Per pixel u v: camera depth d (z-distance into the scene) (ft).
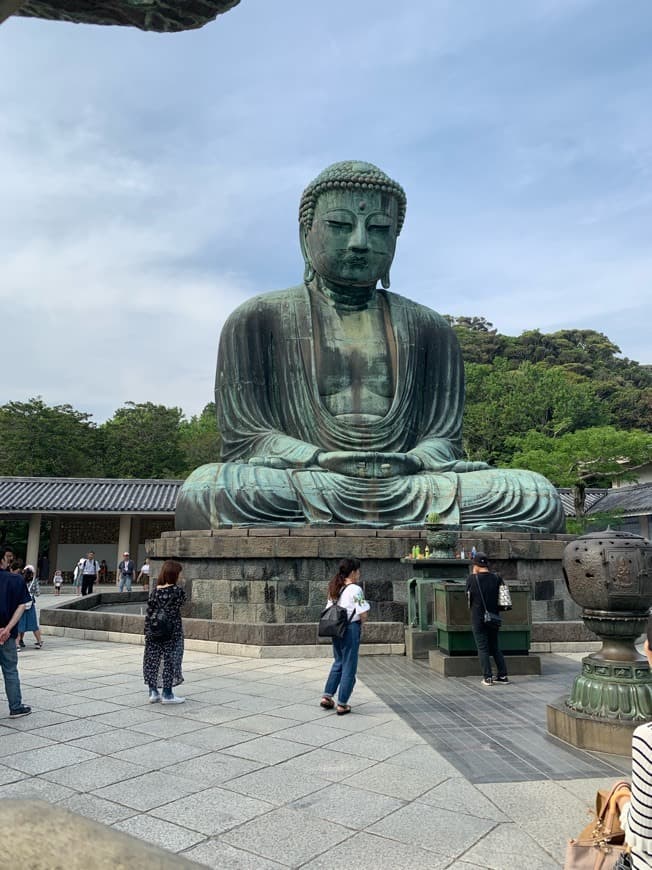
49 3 8.79
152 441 164.45
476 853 12.69
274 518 44.57
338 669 24.02
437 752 18.90
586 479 102.42
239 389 53.01
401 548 41.22
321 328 53.67
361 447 50.34
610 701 19.19
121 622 42.86
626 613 19.52
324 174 53.42
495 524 45.78
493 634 29.09
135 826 13.92
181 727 21.63
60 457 142.61
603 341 235.61
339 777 16.85
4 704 25.04
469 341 209.05
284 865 12.25
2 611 23.29
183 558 43.01
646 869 7.45
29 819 4.71
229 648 36.50
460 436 55.57
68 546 118.11
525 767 17.57
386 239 53.42
